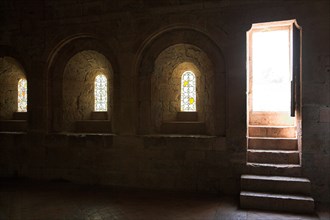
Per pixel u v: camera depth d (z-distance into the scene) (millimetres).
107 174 7352
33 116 7945
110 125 8219
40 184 7367
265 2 6281
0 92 9141
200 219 4980
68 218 5016
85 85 8711
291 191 5723
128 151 7195
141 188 6977
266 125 7766
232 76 6500
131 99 7211
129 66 7219
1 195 6402
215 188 6559
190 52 7309
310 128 6035
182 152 6801
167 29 7000
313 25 6039
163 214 5207
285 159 6441
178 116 8070
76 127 8492
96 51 7723
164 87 7836
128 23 7219
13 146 8133
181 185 6789
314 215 5184
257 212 5316
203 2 6656
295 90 6289
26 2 8016
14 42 8148
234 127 6477
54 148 7777
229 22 6512
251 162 6617
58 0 7770
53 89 8008
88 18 7504
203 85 7535
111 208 5527
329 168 5930
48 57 7855
